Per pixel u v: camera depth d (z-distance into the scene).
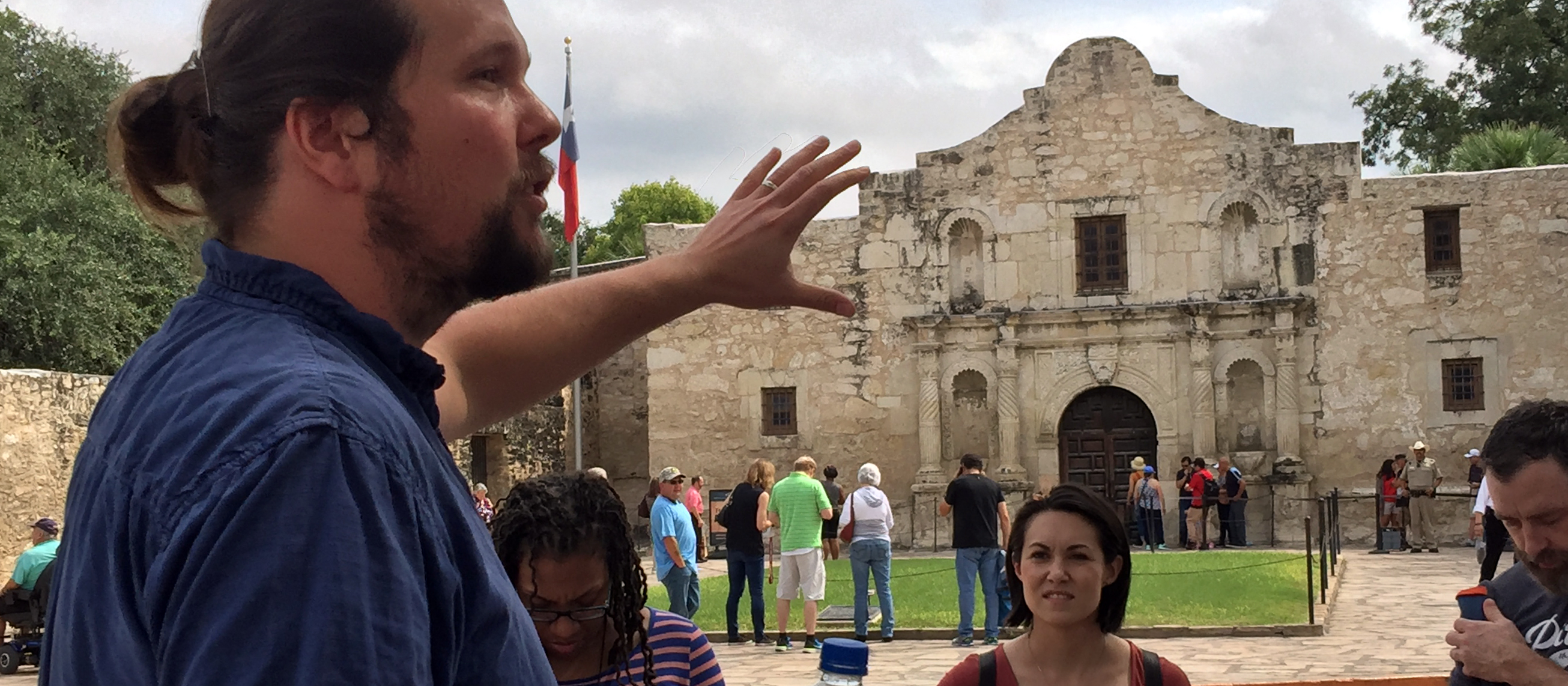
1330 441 27.59
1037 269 29.02
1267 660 12.28
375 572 1.19
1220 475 27.77
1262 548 26.86
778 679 11.95
